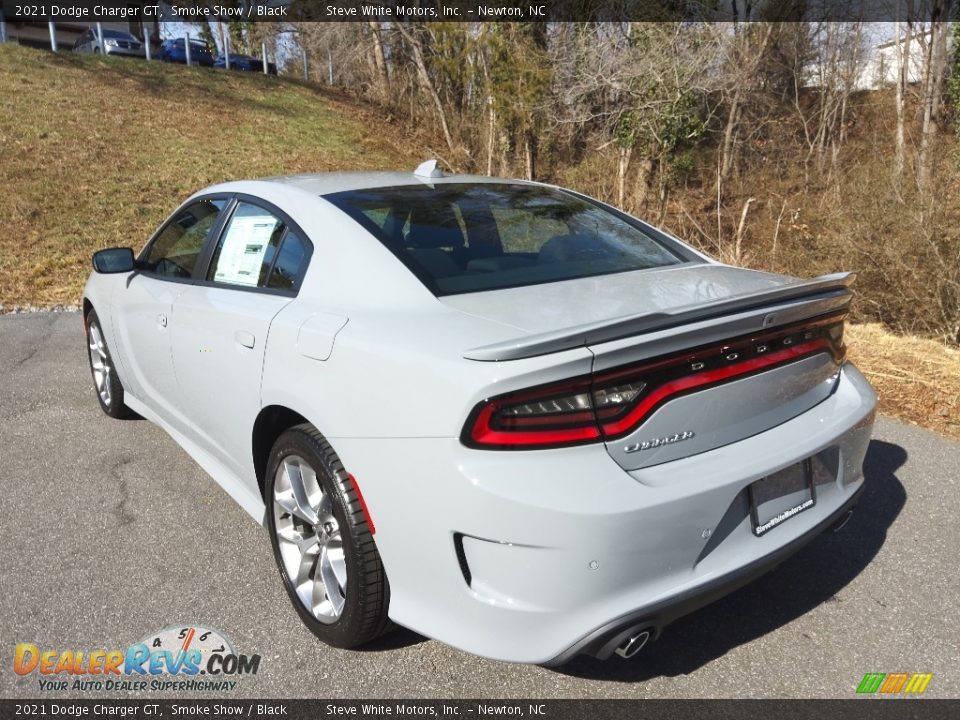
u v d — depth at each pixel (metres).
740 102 16.66
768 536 2.17
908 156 9.72
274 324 2.54
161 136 16.92
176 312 3.23
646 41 12.89
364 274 2.46
